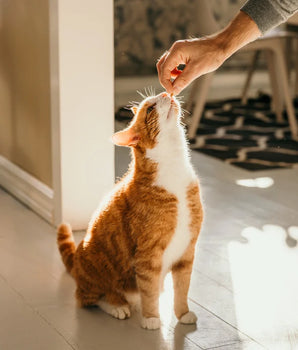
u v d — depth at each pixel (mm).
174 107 1745
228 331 1871
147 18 6027
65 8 2488
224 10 6348
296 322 1933
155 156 1754
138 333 1850
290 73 5766
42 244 2568
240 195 3238
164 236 1769
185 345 1787
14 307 2010
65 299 2078
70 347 1767
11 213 2938
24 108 3053
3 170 3344
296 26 5363
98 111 2639
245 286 2188
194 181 1797
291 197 3219
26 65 2961
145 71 6125
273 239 2641
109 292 1937
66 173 2652
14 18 3041
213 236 2668
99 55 2584
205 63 1597
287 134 4535
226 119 4984
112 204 1867
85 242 1958
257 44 4414
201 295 2113
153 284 1824
